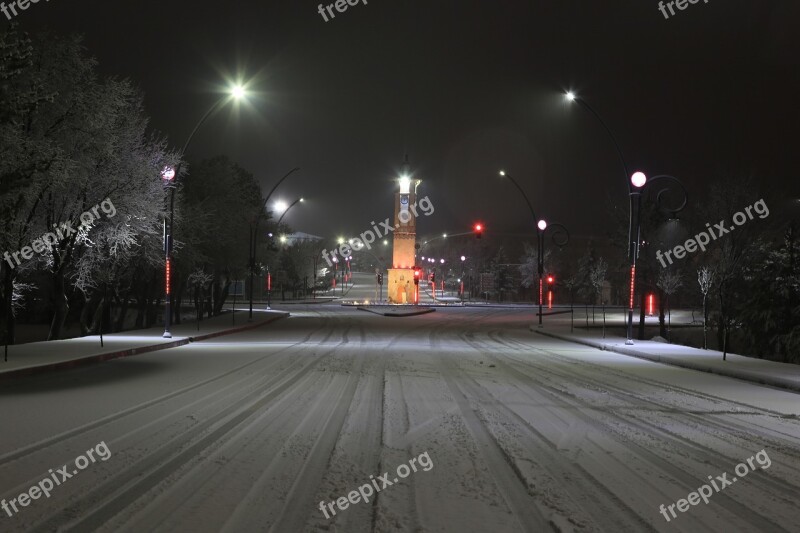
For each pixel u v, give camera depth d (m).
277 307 72.94
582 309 74.00
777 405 12.46
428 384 14.66
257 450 8.09
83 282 27.44
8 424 9.61
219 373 16.45
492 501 6.17
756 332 31.14
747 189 32.44
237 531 5.28
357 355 21.88
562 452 8.21
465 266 113.69
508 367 18.97
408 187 79.62
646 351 23.67
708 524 5.62
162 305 60.78
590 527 5.49
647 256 35.19
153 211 27.72
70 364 17.64
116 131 26.72
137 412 10.71
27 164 19.61
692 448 8.58
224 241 44.19
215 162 45.47
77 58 24.47
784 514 5.93
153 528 5.32
